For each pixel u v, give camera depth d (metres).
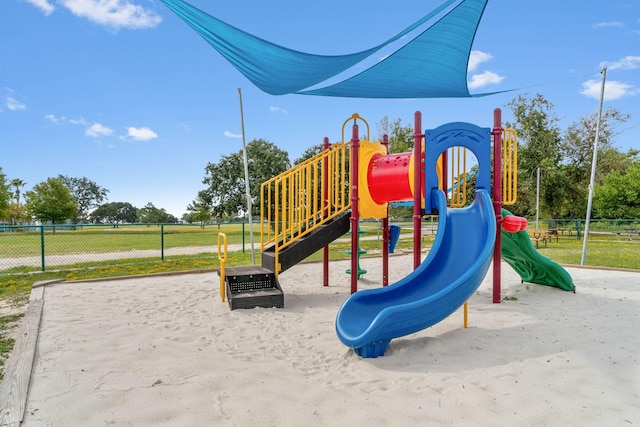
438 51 5.37
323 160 6.70
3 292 6.73
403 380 3.10
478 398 2.74
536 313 5.20
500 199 5.66
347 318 4.01
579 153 25.45
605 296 6.27
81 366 3.38
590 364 3.38
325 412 2.58
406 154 5.89
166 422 2.46
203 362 3.51
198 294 6.43
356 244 6.14
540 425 2.39
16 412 2.55
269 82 6.23
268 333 4.44
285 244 6.26
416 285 4.38
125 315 5.12
